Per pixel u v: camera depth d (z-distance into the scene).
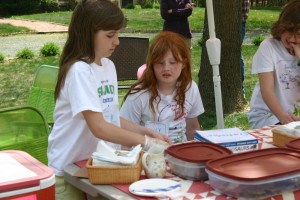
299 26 2.53
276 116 2.61
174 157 1.68
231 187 1.45
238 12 5.31
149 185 1.57
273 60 2.70
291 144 1.82
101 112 1.88
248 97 6.16
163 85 2.39
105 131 1.86
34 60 10.17
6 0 22.61
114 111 2.11
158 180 1.62
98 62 2.02
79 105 1.84
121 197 1.51
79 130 1.95
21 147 2.23
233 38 5.36
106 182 1.62
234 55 5.41
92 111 1.85
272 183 1.44
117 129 1.88
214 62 2.56
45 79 3.16
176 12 6.24
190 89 2.45
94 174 1.61
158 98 2.39
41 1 23.38
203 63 5.53
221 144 1.91
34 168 1.51
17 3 22.84
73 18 1.95
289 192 1.48
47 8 23.66
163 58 2.28
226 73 5.43
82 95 1.85
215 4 5.27
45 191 1.43
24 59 10.33
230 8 5.24
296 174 1.48
